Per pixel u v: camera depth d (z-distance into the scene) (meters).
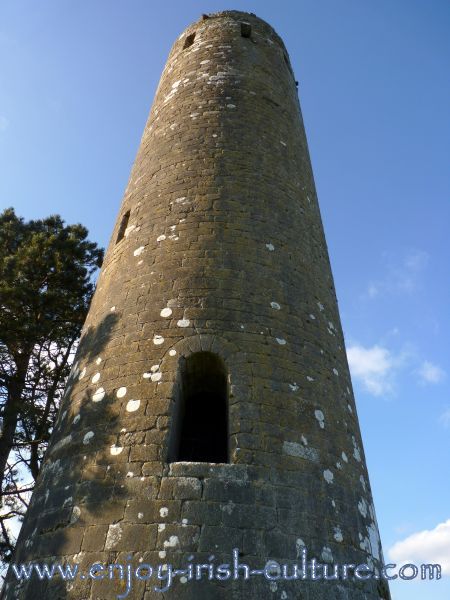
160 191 9.79
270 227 9.15
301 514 5.89
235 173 9.84
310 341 7.95
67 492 6.21
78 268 17.30
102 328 8.06
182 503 5.61
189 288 7.82
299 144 12.23
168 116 11.70
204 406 8.29
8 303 14.55
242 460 6.04
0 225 18.14
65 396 7.99
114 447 6.29
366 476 7.53
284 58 14.79
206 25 14.45
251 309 7.69
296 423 6.73
